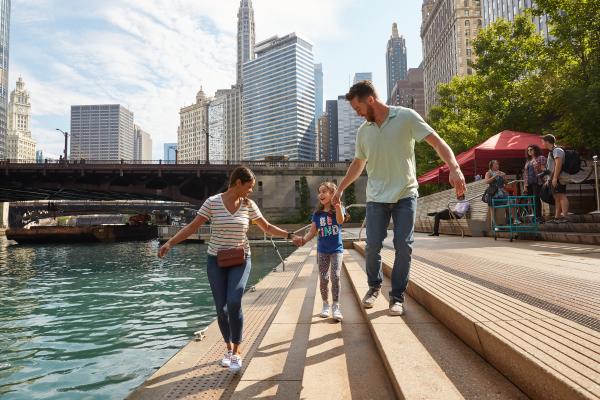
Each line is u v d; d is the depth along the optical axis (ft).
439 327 9.07
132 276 44.09
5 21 423.64
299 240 12.67
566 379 4.57
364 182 147.74
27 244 136.67
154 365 14.58
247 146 625.41
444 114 108.68
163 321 21.81
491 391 5.69
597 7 53.26
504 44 77.92
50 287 36.37
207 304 26.78
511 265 14.06
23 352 16.42
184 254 78.69
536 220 26.43
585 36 55.98
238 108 650.02
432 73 335.47
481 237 32.22
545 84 63.00
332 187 13.28
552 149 25.61
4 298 30.68
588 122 50.26
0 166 121.80
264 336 11.64
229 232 10.32
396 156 10.54
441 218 38.70
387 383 7.59
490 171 31.14
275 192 144.66
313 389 7.41
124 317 22.97
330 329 11.69
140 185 138.72
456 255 18.06
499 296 9.14
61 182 132.36
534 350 5.58
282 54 591.37
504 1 210.59
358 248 31.71
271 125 597.93
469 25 269.23
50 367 14.46
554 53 61.82
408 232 10.42
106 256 76.79
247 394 7.79
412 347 7.72
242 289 10.02
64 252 92.17
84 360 15.24
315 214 13.51
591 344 5.75
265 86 607.78
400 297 10.39
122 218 405.18
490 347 6.57
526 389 5.49
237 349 9.79
